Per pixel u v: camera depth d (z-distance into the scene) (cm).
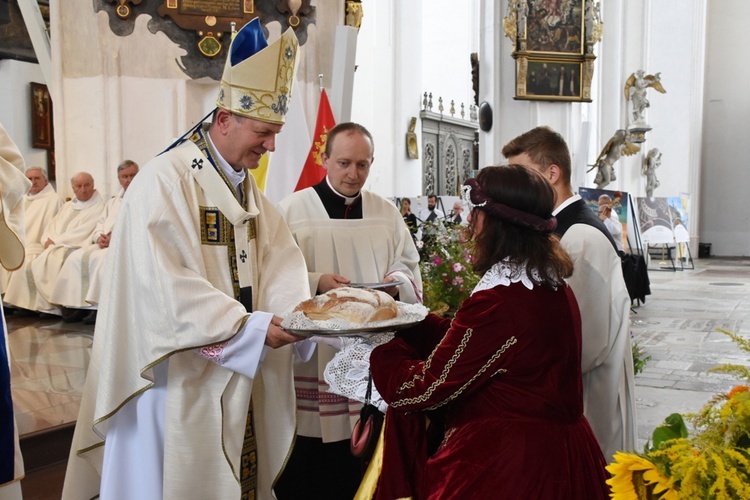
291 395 259
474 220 203
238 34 234
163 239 229
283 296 255
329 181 316
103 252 709
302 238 307
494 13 1125
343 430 297
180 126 680
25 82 1023
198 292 221
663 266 1834
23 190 336
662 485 136
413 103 1199
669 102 1970
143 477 236
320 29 702
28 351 582
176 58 672
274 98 236
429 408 199
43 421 394
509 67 1132
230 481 233
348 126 312
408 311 232
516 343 188
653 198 1525
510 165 203
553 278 194
